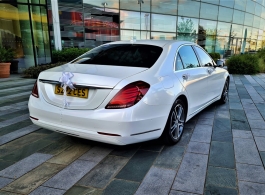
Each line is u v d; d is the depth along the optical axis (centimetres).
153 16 1611
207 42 1927
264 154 256
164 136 266
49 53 988
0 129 326
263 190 194
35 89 262
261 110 433
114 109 211
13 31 948
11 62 918
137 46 304
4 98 512
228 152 260
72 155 254
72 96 230
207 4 1825
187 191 192
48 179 209
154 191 192
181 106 290
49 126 246
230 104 480
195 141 291
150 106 226
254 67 1032
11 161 239
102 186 199
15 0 888
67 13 1314
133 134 218
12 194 188
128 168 228
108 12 1457
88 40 1427
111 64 267
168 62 278
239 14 2097
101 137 219
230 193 190
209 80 383
